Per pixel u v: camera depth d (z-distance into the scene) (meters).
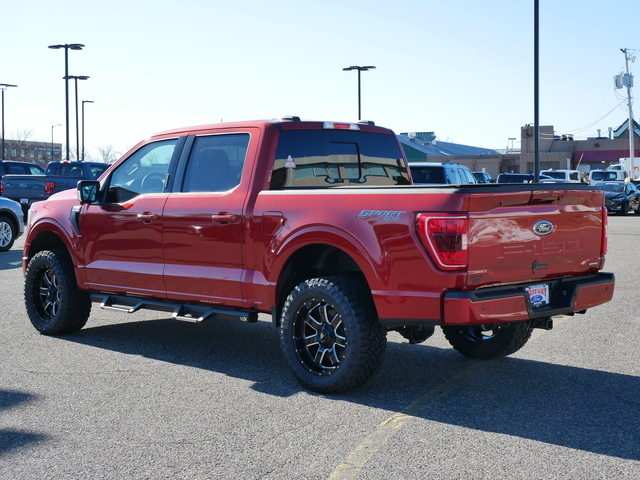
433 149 81.12
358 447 4.38
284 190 5.81
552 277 5.47
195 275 6.35
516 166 78.81
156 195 6.73
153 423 4.83
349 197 5.40
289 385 5.76
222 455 4.26
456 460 4.16
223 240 6.14
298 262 5.94
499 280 5.09
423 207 4.98
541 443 4.43
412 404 5.24
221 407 5.18
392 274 5.09
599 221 5.74
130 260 6.91
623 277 11.97
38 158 105.44
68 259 7.56
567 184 5.49
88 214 7.23
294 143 6.23
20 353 6.82
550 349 7.00
